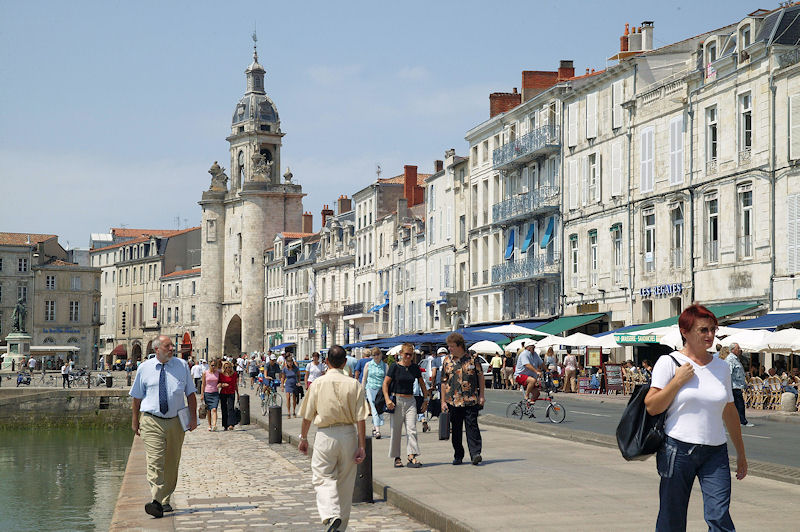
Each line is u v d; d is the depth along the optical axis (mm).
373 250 89625
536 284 57438
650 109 45094
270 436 25078
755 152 37688
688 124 42031
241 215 123000
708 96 40688
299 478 16984
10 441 55688
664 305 43281
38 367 121188
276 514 12836
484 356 56906
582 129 51906
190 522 12258
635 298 45906
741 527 9711
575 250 52875
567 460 16172
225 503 13906
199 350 127062
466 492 12812
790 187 35656
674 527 7328
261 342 120812
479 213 67000
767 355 36594
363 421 10938
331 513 10602
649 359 45406
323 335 102500
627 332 37812
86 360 125062
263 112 124875
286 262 113250
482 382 16219
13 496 27531
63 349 107312
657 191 44375
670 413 7340
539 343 43500
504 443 19594
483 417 26438
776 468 14211
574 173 52719
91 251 160625
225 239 126750
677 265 43000
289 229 122188
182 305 135375
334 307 98750
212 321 126000
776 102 36438
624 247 47031
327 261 100500
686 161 42188
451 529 10516
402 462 16828
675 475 7281
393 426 16172
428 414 28188
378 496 13984
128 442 54406
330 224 101312
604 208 49094
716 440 7270
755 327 33344
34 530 20906
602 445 18703
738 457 7539
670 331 32562
